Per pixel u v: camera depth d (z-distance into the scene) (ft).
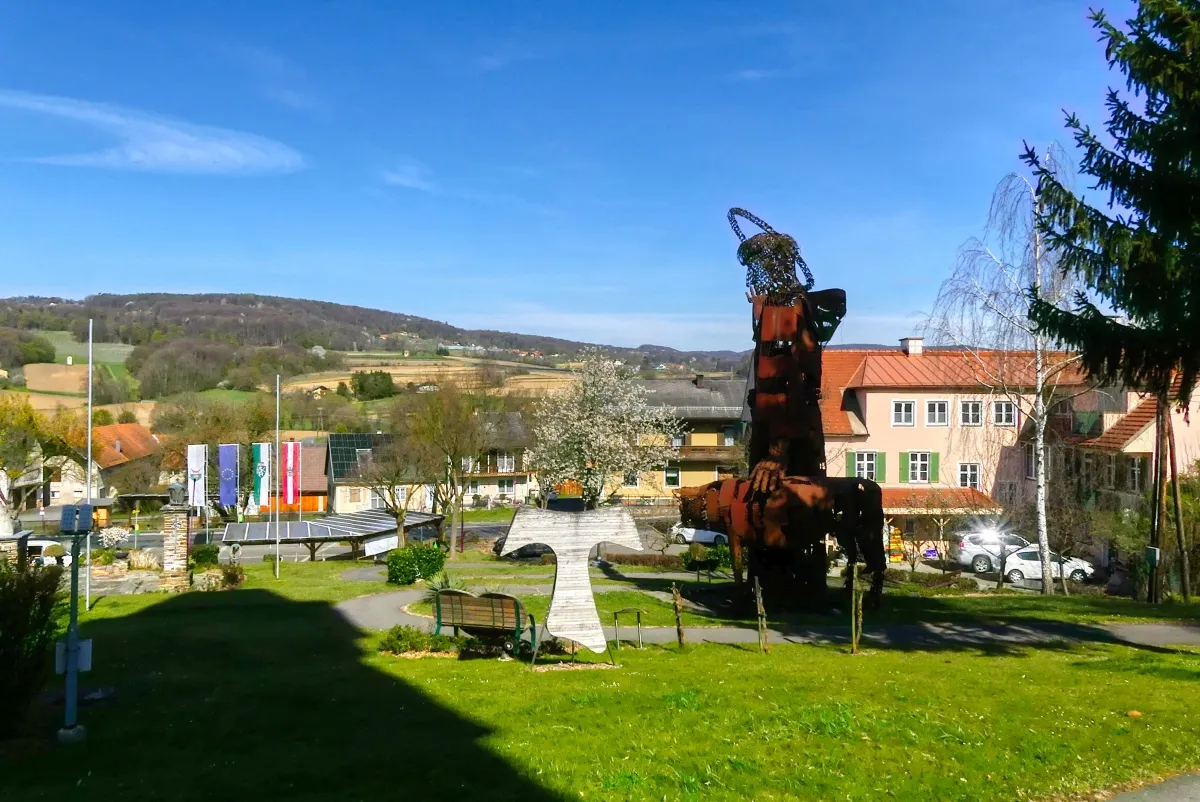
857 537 67.10
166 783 24.73
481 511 217.77
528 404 220.84
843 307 70.03
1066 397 103.71
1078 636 58.39
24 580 30.81
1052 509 116.26
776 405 68.18
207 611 72.59
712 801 22.99
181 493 88.84
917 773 25.46
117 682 40.70
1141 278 42.34
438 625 48.78
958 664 44.21
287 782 24.63
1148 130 42.37
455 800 23.02
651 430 179.11
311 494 237.45
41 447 182.91
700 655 47.50
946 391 159.63
